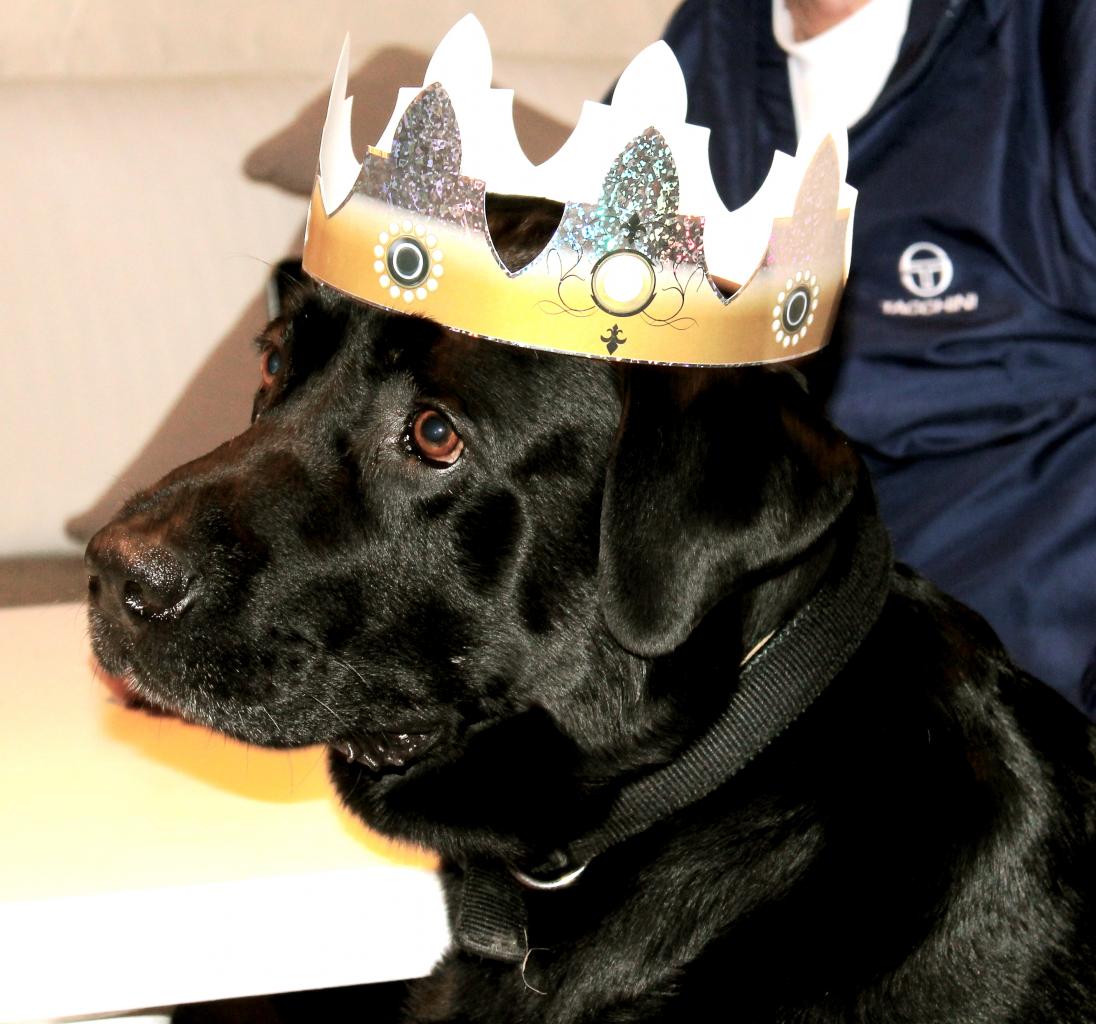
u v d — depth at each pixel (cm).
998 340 203
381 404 144
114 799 153
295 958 143
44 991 135
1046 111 202
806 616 141
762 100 241
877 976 131
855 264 213
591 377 141
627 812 144
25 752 162
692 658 141
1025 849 137
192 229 275
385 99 271
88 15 300
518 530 143
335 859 147
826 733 140
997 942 133
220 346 257
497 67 301
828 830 137
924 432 209
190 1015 208
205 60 307
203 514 142
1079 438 201
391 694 149
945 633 149
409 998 165
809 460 137
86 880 137
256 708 144
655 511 133
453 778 152
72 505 270
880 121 212
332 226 143
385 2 313
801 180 136
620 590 132
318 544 145
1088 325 201
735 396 137
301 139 265
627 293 131
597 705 145
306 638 145
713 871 140
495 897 148
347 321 145
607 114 127
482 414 139
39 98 276
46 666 189
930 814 136
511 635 146
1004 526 204
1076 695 196
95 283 271
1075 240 195
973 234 204
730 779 142
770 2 243
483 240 131
